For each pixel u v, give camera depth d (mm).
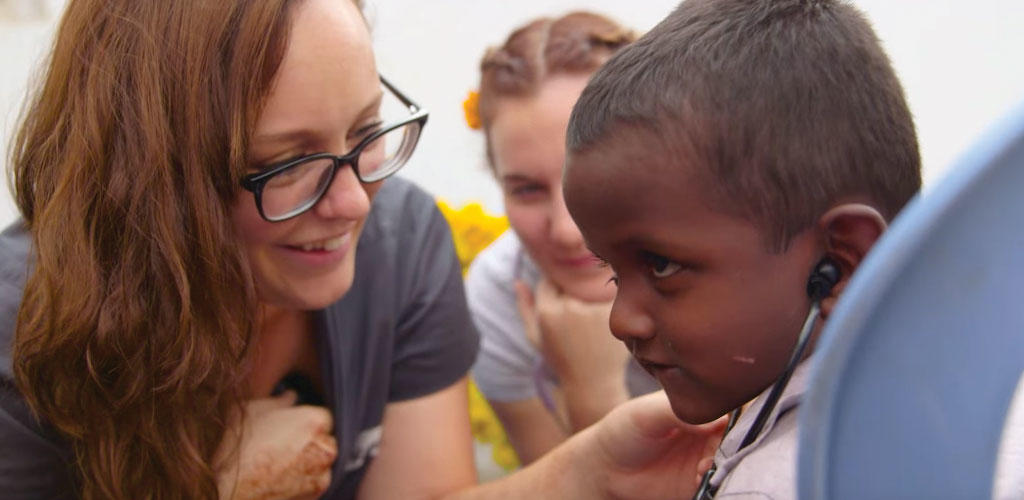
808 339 703
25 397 1090
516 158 1597
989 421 481
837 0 774
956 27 2586
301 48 960
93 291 1020
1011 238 422
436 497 1397
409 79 2596
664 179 716
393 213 1375
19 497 1142
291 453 1235
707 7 769
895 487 470
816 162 701
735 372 739
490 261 1876
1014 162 396
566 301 1663
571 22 1655
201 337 1041
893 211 736
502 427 1987
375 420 1374
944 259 421
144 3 982
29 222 1111
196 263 1015
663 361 771
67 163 1015
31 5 2234
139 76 977
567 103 1561
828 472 457
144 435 1093
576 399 1687
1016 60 2598
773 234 707
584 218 764
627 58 770
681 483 1153
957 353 454
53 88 1036
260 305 1140
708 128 707
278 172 996
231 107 958
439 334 1397
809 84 712
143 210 998
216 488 1139
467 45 2586
